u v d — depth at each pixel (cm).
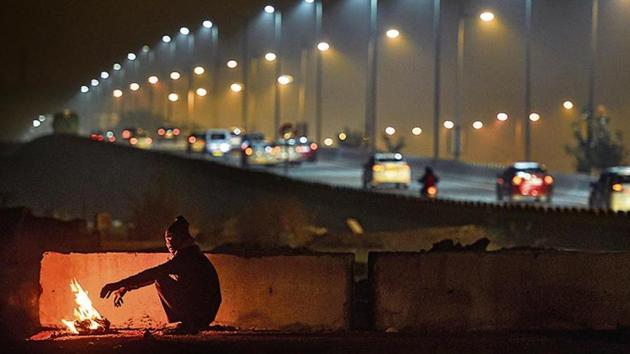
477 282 2380
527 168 8894
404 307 2370
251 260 2370
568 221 5025
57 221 3569
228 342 2102
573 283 2394
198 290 2214
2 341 2108
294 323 2366
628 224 4628
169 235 2228
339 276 2380
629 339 2244
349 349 2038
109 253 2353
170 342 2083
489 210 5653
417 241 5094
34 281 2328
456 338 2236
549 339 2223
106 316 2341
